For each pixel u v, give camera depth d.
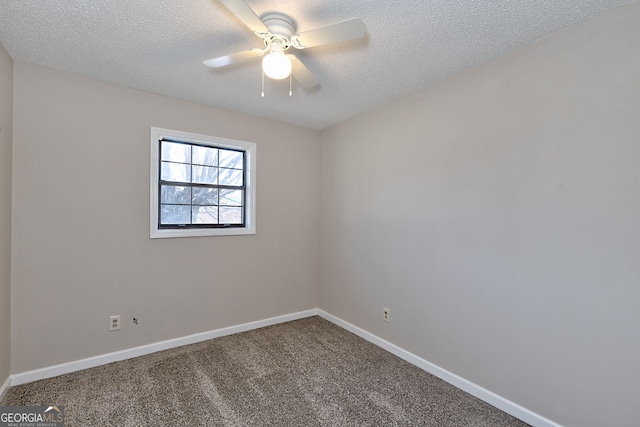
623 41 1.50
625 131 1.50
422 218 2.49
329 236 3.56
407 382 2.26
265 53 1.87
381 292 2.87
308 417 1.87
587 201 1.62
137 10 1.57
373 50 1.93
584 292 1.63
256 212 3.24
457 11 1.56
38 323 2.19
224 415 1.87
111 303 2.47
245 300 3.19
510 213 1.93
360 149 3.13
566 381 1.69
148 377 2.26
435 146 2.39
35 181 2.17
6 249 2.02
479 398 2.07
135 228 2.56
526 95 1.86
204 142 2.92
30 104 2.15
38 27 1.71
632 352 1.47
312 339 3.00
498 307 1.99
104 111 2.42
